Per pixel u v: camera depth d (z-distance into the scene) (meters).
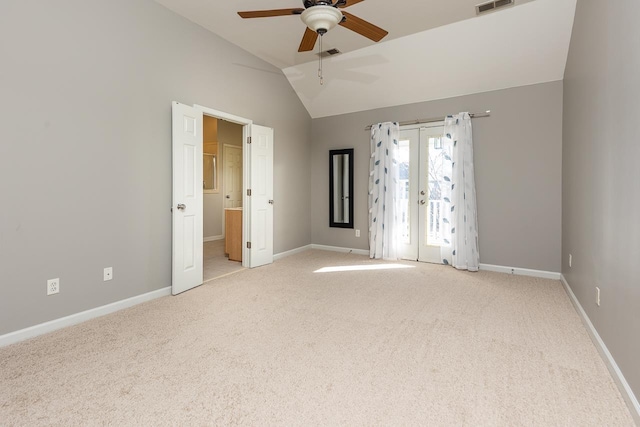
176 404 1.55
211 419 1.45
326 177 5.58
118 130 2.78
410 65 4.20
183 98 3.36
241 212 4.73
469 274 4.02
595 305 2.18
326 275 3.98
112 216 2.75
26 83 2.20
